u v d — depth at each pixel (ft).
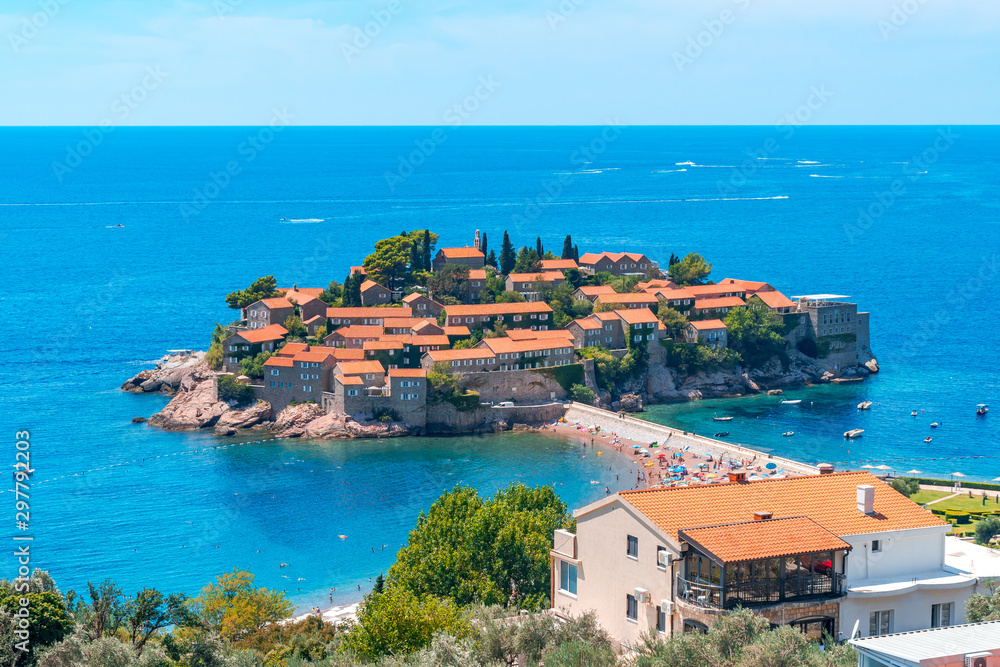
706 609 229.04
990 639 194.80
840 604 236.63
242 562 579.07
